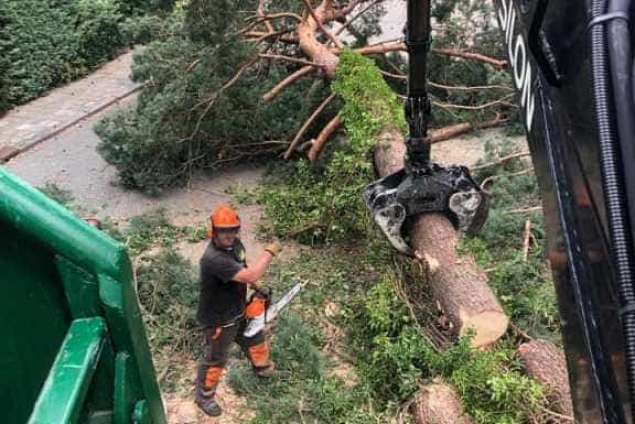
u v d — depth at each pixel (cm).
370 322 521
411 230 545
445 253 511
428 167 535
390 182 549
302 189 707
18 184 159
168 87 737
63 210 162
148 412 186
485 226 618
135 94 1099
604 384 184
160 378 519
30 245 164
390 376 478
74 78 1201
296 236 677
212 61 743
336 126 731
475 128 840
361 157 626
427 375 463
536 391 404
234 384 509
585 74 209
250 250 670
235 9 759
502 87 783
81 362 161
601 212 191
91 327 169
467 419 417
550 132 239
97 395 176
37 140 961
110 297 166
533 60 263
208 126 775
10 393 168
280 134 800
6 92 1079
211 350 471
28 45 1138
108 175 844
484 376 421
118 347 175
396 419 445
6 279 162
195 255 668
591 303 197
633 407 157
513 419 400
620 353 177
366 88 640
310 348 515
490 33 833
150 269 593
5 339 165
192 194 786
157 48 759
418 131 526
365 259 624
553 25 240
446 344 493
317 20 775
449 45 835
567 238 215
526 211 633
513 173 699
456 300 489
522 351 451
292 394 485
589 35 194
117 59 1283
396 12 1380
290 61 782
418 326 496
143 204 775
